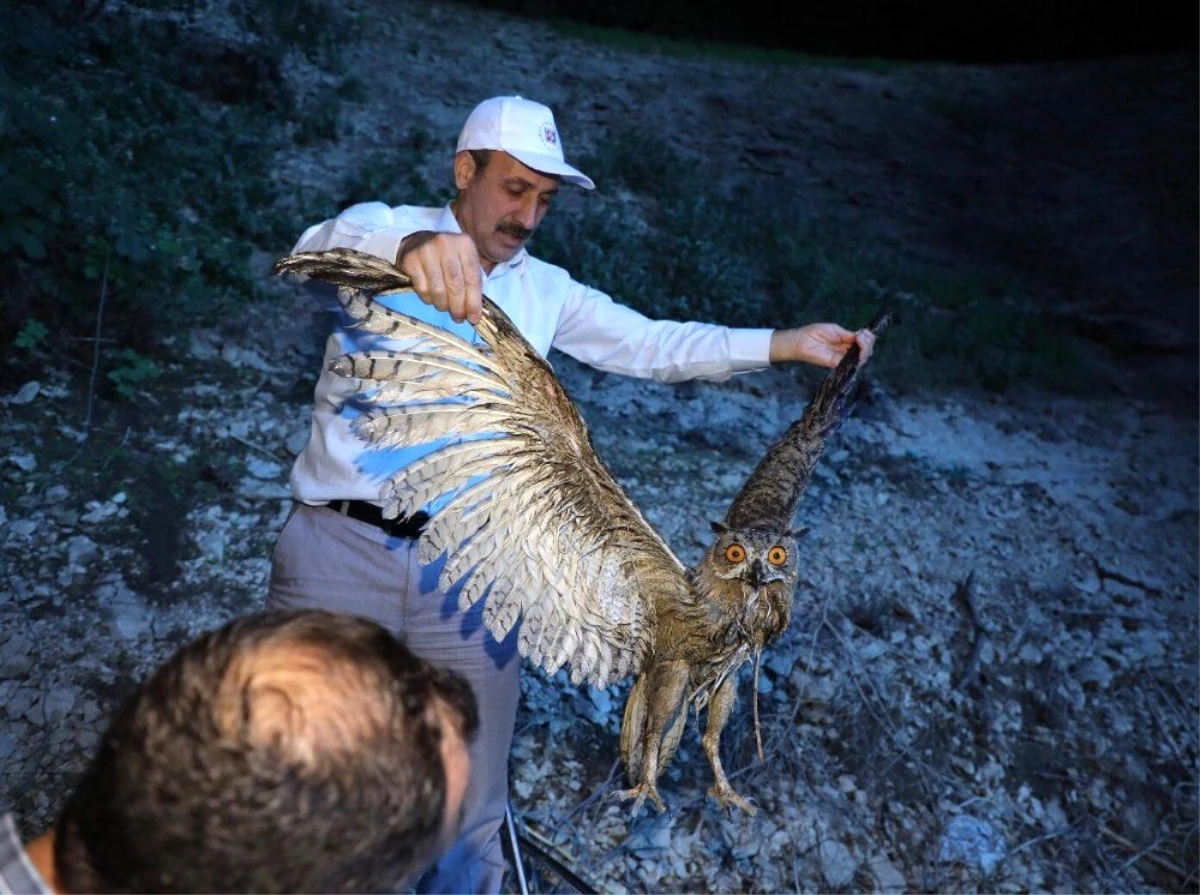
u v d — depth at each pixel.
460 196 2.81
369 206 2.58
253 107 7.59
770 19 15.27
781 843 4.25
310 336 5.77
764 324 7.31
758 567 1.95
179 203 6.15
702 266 7.36
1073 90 13.09
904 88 12.75
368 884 0.98
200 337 5.52
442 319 2.59
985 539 5.87
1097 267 9.32
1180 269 9.30
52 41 7.08
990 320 7.94
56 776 3.72
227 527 4.64
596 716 4.43
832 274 7.87
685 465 5.75
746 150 10.21
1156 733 5.01
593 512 1.94
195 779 0.93
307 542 2.76
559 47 11.45
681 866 4.10
